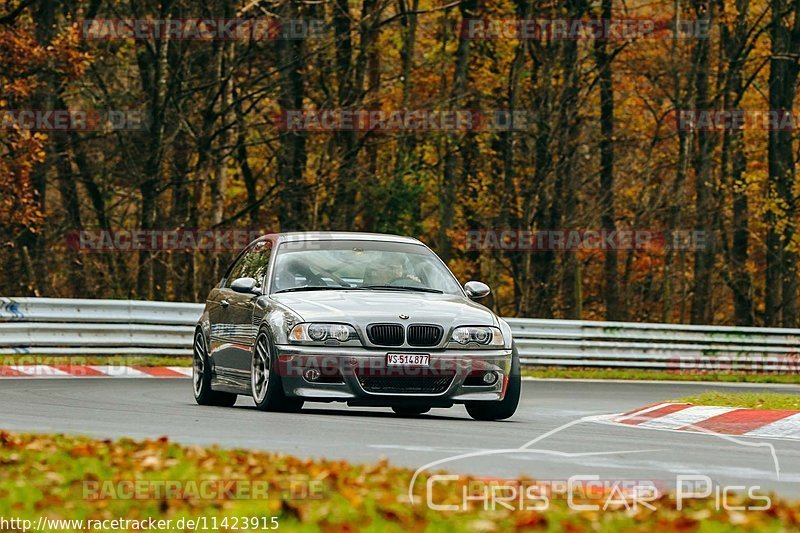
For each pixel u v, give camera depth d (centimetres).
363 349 4103
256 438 3378
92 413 4147
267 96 12106
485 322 4262
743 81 15900
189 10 11819
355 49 12544
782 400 4800
